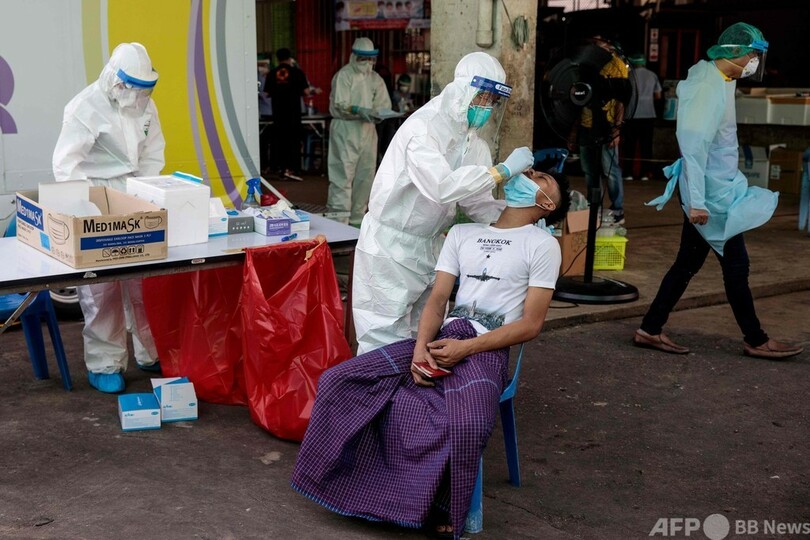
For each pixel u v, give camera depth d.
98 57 5.49
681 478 3.89
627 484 3.82
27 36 5.24
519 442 4.21
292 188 12.14
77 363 5.06
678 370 5.22
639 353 5.50
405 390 3.39
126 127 4.43
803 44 16.69
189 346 4.52
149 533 3.30
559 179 3.64
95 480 3.71
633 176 13.44
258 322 4.05
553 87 6.03
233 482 3.72
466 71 3.58
